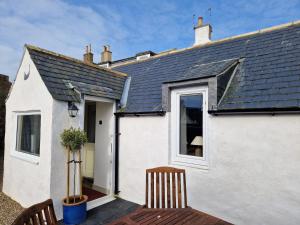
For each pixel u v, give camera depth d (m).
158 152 5.71
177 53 8.52
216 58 6.56
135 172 6.20
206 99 5.00
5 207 5.67
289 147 3.80
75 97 5.38
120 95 7.10
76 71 6.21
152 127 5.88
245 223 4.23
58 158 4.97
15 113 6.73
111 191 6.57
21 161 5.96
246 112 4.22
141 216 3.05
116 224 2.80
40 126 5.56
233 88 4.96
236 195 4.37
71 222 4.74
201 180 4.92
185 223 2.83
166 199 3.90
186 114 5.39
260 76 4.85
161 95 6.18
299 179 3.68
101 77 7.02
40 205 2.21
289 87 4.14
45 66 5.40
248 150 4.25
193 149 5.20
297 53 4.91
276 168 3.92
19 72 6.37
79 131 4.96
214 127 4.75
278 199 3.88
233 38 7.34
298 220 3.66
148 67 8.45
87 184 7.56
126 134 6.49
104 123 6.96
